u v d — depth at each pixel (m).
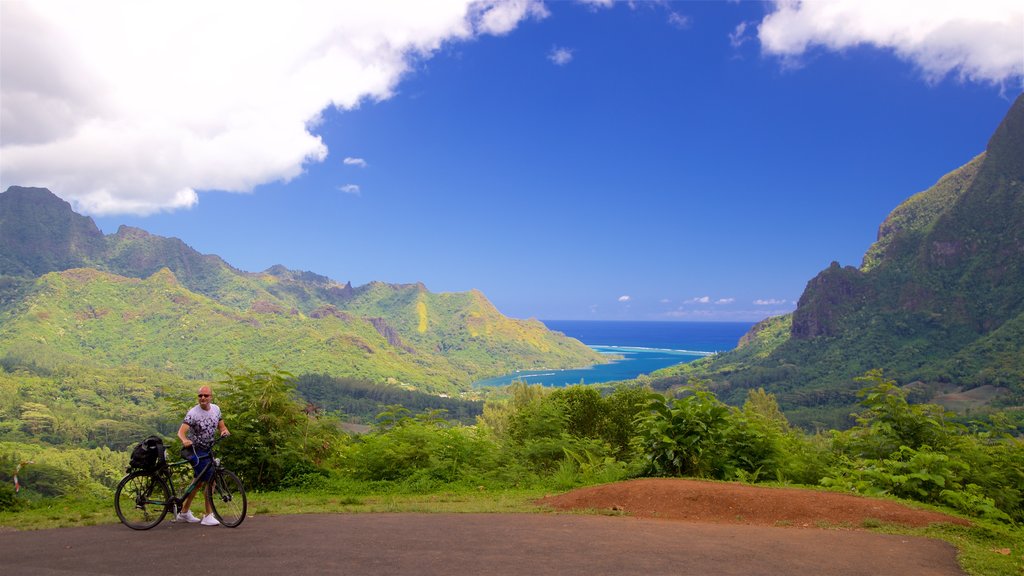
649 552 6.23
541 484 12.07
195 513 8.59
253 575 5.30
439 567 5.57
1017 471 10.41
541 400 15.88
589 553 6.16
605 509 8.88
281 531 7.32
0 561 5.94
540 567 5.59
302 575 5.29
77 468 109.94
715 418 11.71
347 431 14.39
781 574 5.50
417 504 9.68
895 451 11.11
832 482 10.66
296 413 12.59
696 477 11.14
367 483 12.21
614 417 15.48
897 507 8.43
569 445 13.59
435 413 14.88
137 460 7.71
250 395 11.98
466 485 12.05
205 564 5.70
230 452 11.63
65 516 8.79
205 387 7.82
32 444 138.50
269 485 11.88
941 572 5.73
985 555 6.36
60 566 5.70
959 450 10.94
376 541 6.71
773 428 12.49
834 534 7.32
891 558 6.20
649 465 11.65
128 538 6.97
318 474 12.24
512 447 14.37
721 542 6.78
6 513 9.37
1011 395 168.50
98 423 181.62
